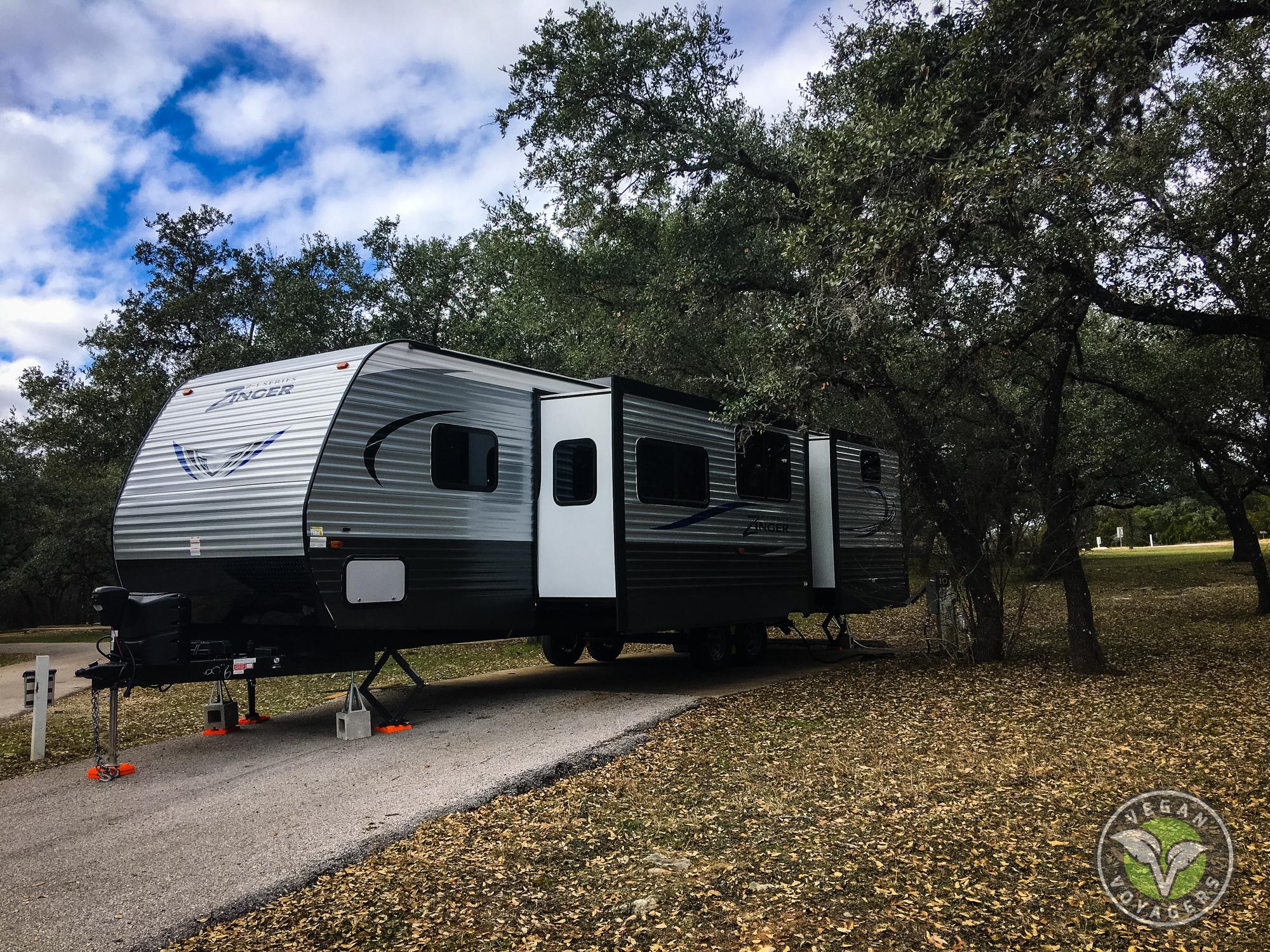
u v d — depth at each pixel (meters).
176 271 21.69
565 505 9.38
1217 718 7.34
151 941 3.81
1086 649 10.05
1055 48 7.72
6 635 25.73
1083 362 13.70
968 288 9.52
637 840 4.87
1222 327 8.37
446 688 10.60
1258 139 9.28
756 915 3.85
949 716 7.91
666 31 11.56
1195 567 28.84
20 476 25.77
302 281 17.30
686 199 12.63
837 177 8.41
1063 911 3.80
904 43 9.31
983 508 12.60
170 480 7.98
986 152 7.70
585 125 11.98
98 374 23.11
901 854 4.50
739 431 11.20
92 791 6.33
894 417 10.96
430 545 8.20
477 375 8.84
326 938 3.79
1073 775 5.83
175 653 6.95
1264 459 14.61
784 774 6.13
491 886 4.29
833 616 13.54
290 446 7.41
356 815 5.47
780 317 9.58
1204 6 7.27
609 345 14.83
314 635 7.81
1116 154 8.05
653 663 12.73
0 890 4.42
